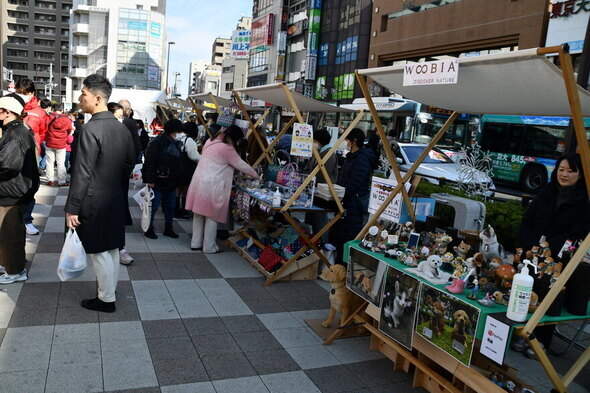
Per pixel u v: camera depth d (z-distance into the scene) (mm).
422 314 2768
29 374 2664
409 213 3654
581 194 3240
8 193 3738
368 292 3264
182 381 2773
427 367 2854
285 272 4691
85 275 4336
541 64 2105
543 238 2914
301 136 4406
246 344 3340
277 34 47594
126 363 2902
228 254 5578
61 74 103812
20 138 3748
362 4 33031
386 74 2967
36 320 3340
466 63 2311
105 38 79438
